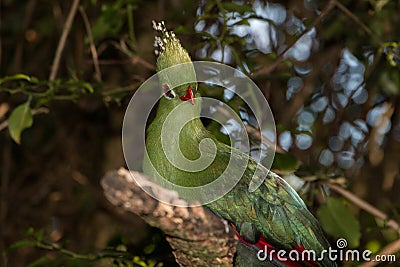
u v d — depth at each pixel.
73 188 11.48
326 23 9.74
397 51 9.12
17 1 11.19
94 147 11.37
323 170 8.63
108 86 8.87
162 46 6.28
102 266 8.56
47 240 8.45
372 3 8.72
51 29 10.92
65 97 8.21
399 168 9.89
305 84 9.86
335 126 9.91
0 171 11.71
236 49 9.24
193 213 4.95
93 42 9.52
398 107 9.85
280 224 6.27
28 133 11.46
